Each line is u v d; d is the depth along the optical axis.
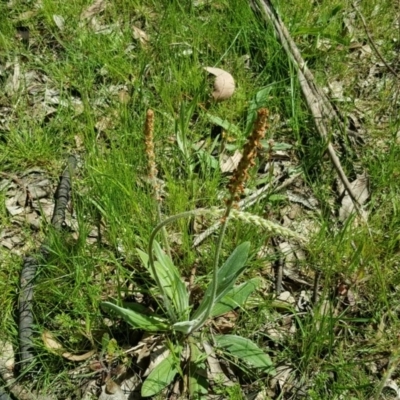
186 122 2.73
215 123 2.90
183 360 2.17
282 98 3.01
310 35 3.37
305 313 2.33
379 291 2.35
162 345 2.20
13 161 2.79
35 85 3.16
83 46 3.24
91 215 2.55
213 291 1.86
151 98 2.98
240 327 2.27
